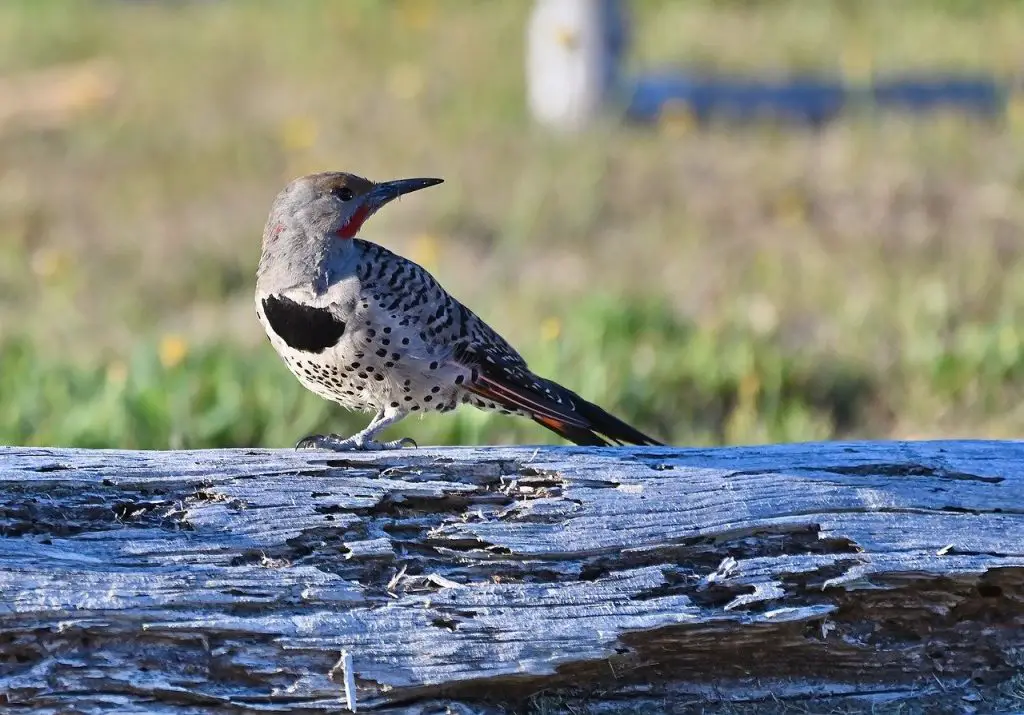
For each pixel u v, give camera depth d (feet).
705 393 40.73
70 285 51.70
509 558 21.07
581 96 71.15
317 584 20.25
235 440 36.17
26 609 19.31
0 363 41.81
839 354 43.09
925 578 21.48
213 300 51.83
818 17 93.50
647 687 21.31
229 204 62.39
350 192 24.64
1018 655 21.89
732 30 91.20
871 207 57.21
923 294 47.14
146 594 19.75
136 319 49.01
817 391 41.57
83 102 79.30
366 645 19.95
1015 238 53.47
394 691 20.01
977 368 41.34
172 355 37.99
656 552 21.47
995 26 88.22
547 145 66.28
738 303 47.67
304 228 24.50
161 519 20.81
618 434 25.94
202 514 20.80
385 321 24.13
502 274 52.49
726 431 39.04
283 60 86.89
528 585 20.81
